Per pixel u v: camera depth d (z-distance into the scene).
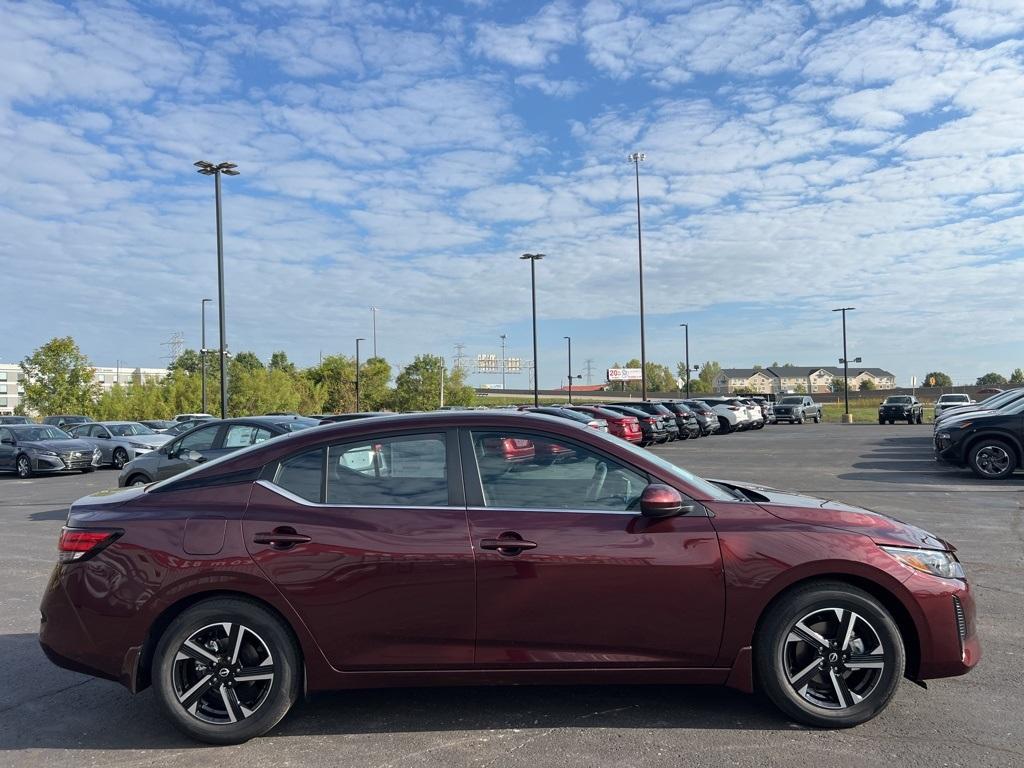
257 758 3.62
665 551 3.74
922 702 4.14
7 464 20.86
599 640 3.76
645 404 27.98
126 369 117.69
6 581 7.39
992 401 16.86
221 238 26.30
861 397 88.56
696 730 3.82
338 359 71.56
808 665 3.81
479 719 4.00
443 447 4.00
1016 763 3.45
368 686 3.80
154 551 3.79
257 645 3.81
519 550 3.73
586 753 3.59
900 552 3.83
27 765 3.60
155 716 4.18
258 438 11.25
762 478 15.09
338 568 3.73
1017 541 8.48
